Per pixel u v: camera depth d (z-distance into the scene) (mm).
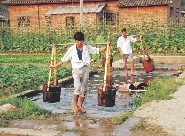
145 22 25062
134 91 11219
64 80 13414
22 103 8859
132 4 32969
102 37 23516
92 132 6605
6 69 15711
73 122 7430
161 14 32750
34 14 37375
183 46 22953
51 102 9117
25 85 11805
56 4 36438
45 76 13492
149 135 6281
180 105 8328
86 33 25703
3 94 10570
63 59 8352
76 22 34969
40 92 11648
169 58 19406
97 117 7965
